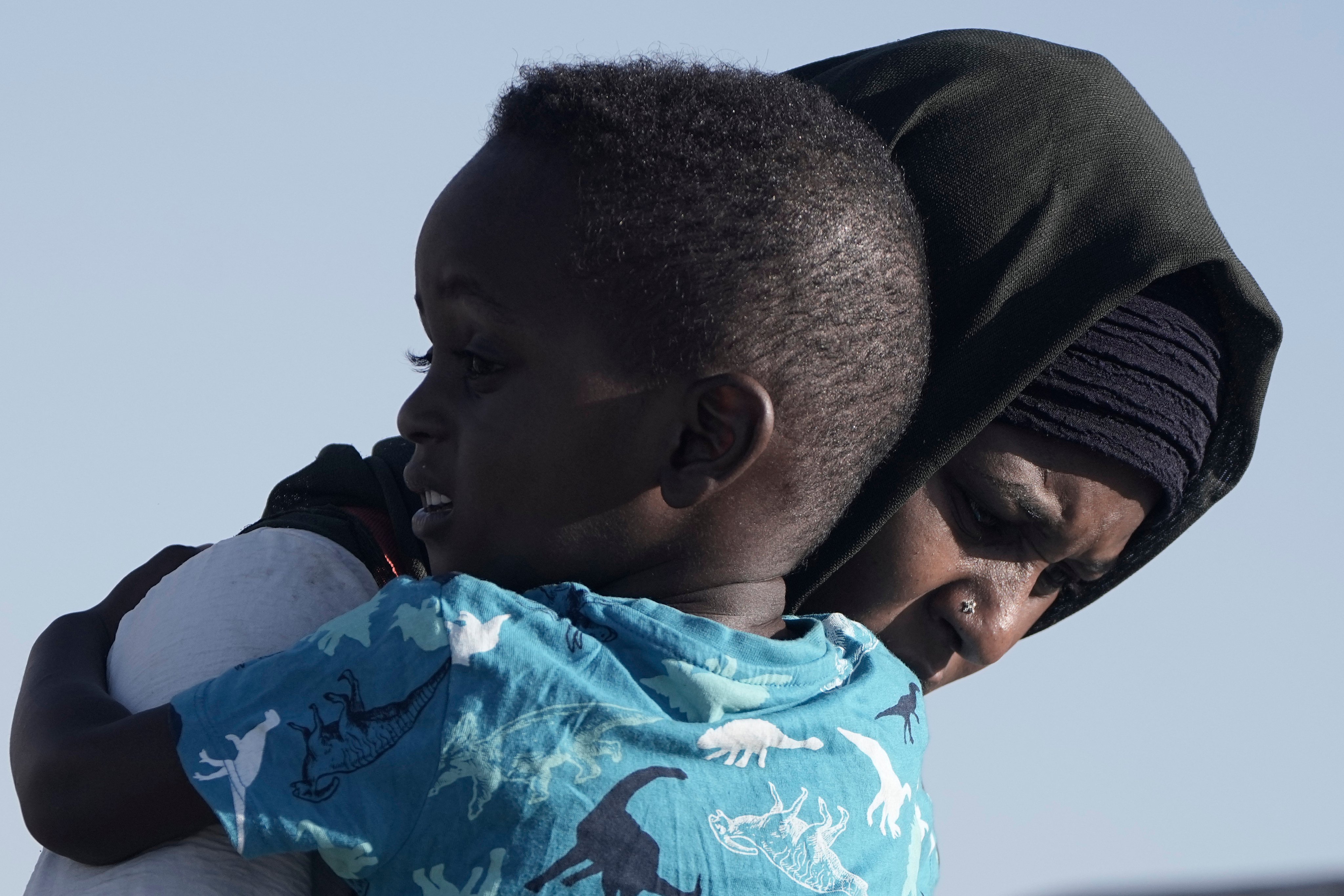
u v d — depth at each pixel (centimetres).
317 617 203
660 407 202
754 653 200
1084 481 257
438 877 180
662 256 201
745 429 203
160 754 178
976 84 273
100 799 178
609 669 188
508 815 180
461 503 207
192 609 200
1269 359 278
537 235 202
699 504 206
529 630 187
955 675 272
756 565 212
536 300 202
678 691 193
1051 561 267
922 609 268
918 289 226
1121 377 256
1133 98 285
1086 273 256
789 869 192
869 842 204
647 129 206
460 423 207
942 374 253
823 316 208
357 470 233
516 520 206
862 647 225
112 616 219
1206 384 270
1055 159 266
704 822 188
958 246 258
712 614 211
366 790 178
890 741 213
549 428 202
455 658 183
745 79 221
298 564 208
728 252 203
